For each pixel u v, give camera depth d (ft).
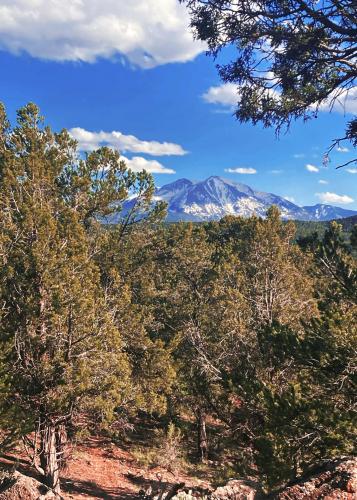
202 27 26.68
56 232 44.96
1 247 42.22
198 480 59.26
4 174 52.49
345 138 23.89
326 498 18.80
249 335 57.72
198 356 60.75
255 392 37.76
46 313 42.39
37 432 43.96
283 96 27.53
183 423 81.41
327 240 35.78
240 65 27.45
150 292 70.08
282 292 62.44
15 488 24.09
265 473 33.01
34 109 59.67
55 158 59.52
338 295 36.11
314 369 35.04
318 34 24.00
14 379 41.14
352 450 30.68
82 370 41.19
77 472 59.52
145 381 56.49
